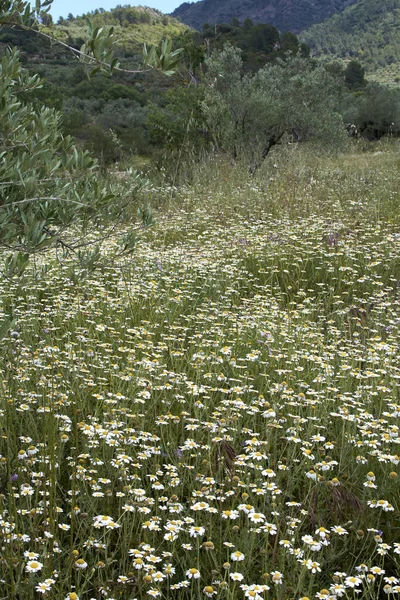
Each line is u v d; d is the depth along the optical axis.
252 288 6.63
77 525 2.58
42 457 2.70
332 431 3.53
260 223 8.82
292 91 16.69
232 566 2.42
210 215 9.51
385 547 2.44
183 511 2.73
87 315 4.99
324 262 6.81
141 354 4.46
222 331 4.88
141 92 41.78
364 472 3.09
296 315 5.45
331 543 2.63
